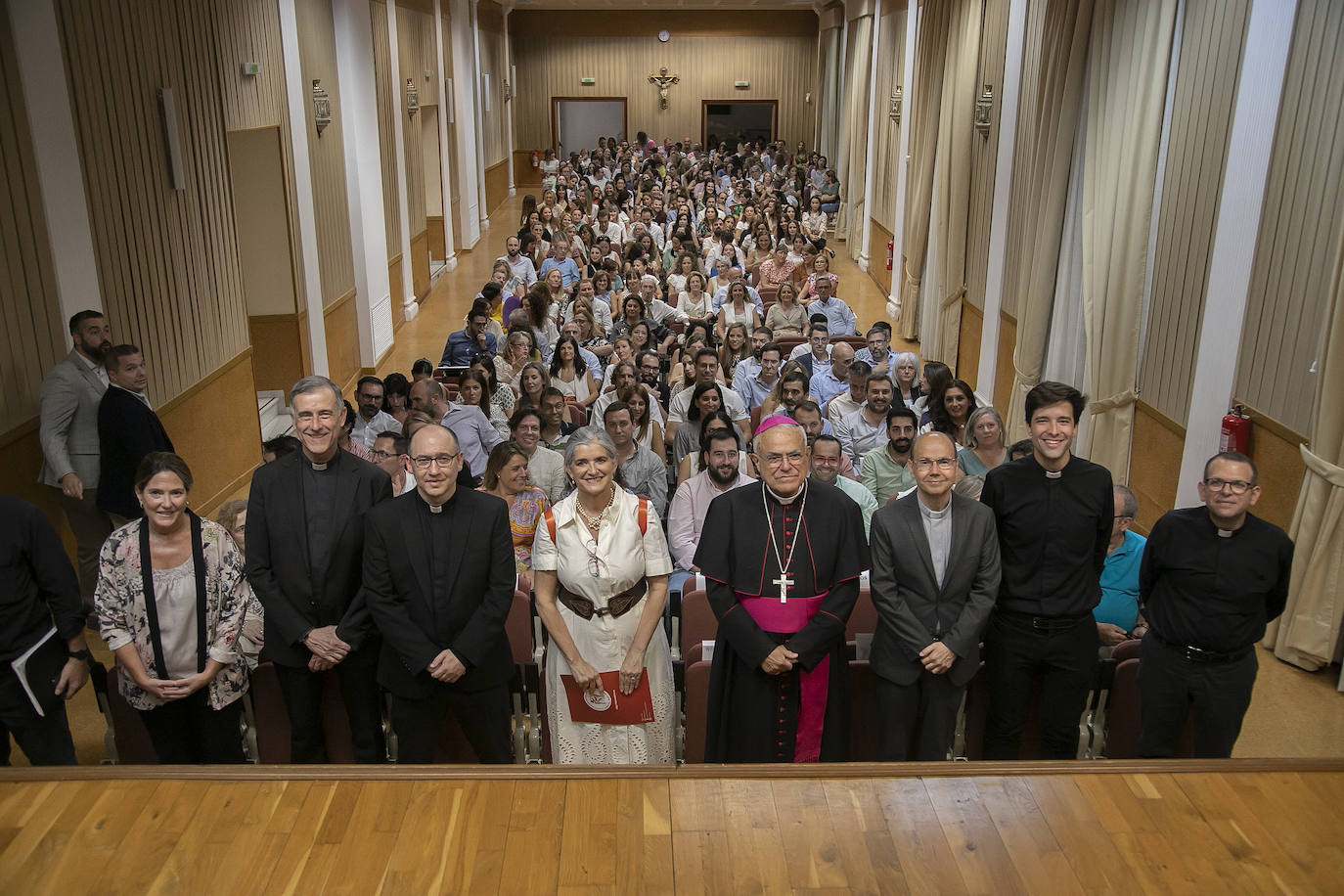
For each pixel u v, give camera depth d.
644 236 13.55
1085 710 3.79
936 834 2.76
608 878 2.59
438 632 3.28
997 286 9.37
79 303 5.38
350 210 10.70
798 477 3.20
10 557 3.38
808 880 2.58
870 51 17.41
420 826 2.79
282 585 3.39
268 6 8.39
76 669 3.54
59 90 5.17
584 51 26.05
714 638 4.04
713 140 26.64
